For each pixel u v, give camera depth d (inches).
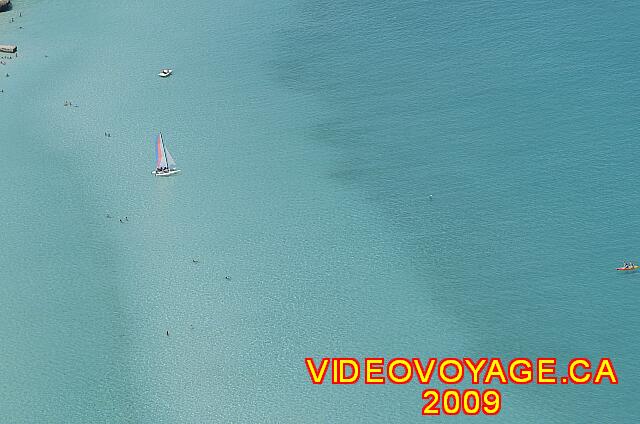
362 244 4682.6
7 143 5595.5
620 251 4532.5
